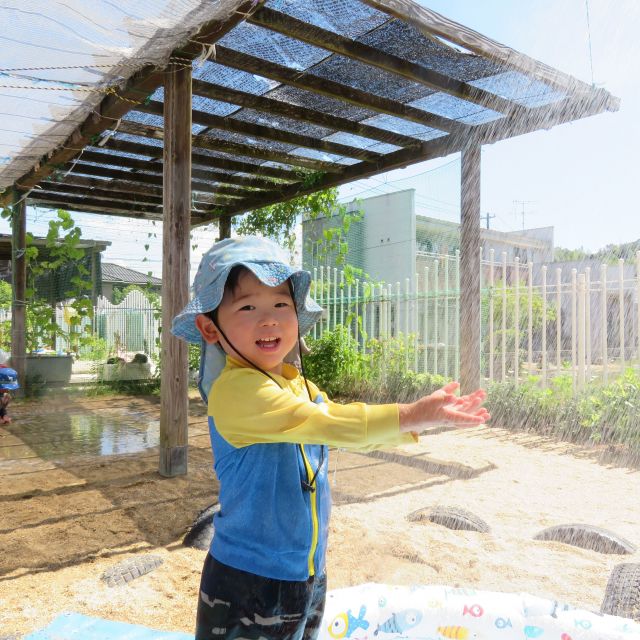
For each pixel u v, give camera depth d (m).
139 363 11.66
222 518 1.50
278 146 7.70
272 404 1.33
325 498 1.55
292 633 1.47
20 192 9.50
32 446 6.34
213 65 5.46
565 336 6.48
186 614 2.66
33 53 4.60
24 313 9.93
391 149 7.65
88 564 3.21
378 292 10.04
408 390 8.64
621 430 5.46
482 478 4.81
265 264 1.42
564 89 5.46
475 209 6.88
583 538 3.45
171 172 4.86
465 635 2.26
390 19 4.58
